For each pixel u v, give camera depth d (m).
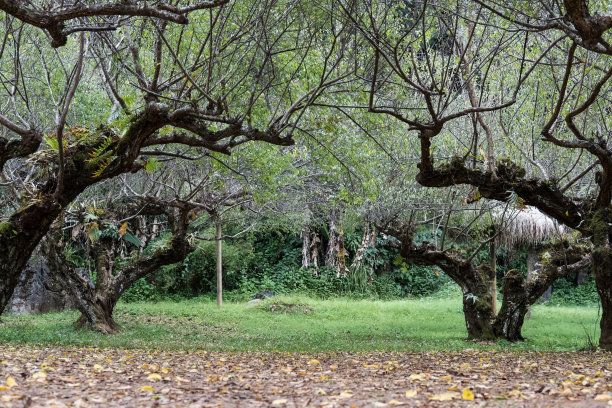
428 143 11.32
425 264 15.05
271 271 30.98
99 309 14.60
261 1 11.34
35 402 4.62
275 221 23.34
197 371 7.00
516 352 10.86
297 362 8.39
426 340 13.80
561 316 21.88
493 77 14.48
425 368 7.75
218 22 11.46
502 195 12.83
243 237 29.72
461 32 13.24
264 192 14.90
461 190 16.81
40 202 10.98
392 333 15.89
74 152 11.12
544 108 14.12
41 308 21.31
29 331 13.81
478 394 5.30
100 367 6.81
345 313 22.27
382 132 15.00
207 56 11.48
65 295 22.22
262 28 11.06
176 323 18.45
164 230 26.84
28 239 11.02
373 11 11.12
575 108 10.91
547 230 22.17
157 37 10.91
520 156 15.37
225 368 7.46
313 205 23.75
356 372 7.20
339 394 5.44
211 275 29.94
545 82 13.85
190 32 11.27
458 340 14.10
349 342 12.72
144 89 10.48
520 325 14.18
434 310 23.52
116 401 4.89
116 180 16.59
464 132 16.77
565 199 12.78
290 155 15.33
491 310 14.45
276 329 17.16
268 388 5.76
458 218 19.34
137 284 28.62
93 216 14.70
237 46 11.71
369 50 12.30
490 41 12.88
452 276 14.94
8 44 13.38
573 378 6.38
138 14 7.10
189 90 11.20
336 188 19.58
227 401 5.01
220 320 19.70
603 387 5.43
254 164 14.05
